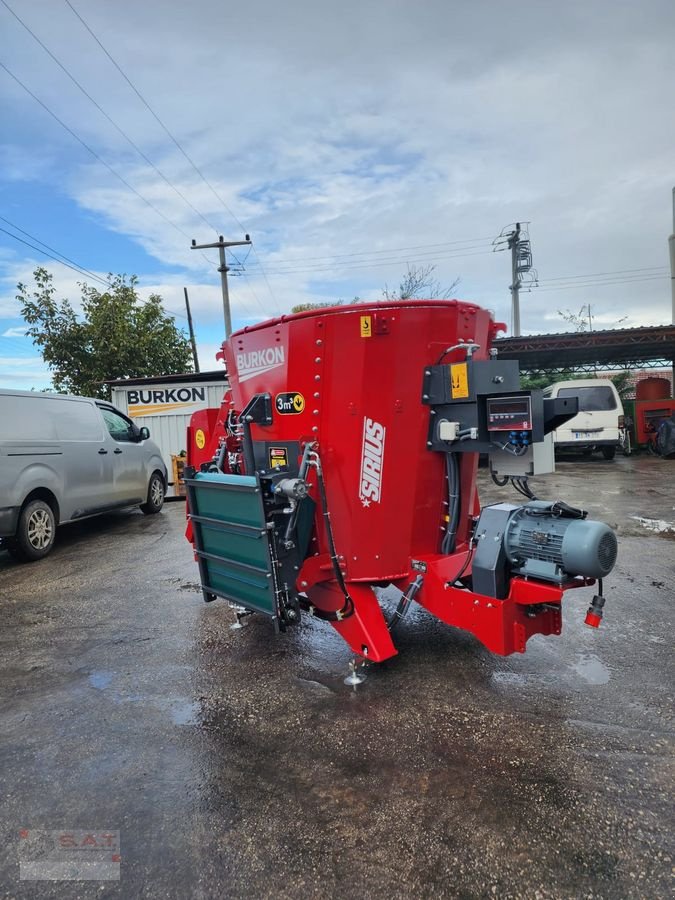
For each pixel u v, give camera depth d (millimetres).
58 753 2719
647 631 3832
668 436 14523
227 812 2262
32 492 6625
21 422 6480
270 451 3418
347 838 2094
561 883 1859
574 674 3266
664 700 2959
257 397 3410
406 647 3721
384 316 3031
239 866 1990
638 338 16172
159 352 18578
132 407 14344
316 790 2369
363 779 2424
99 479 7812
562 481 10945
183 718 2990
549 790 2299
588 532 2695
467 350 3125
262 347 3443
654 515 7520
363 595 3342
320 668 3494
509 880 1880
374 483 3199
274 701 3113
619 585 4777
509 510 3045
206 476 3496
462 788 2334
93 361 17812
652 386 17266
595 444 14000
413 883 1887
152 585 5402
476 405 2990
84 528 8547
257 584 3195
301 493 3008
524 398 2771
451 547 3436
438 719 2855
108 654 3861
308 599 3525
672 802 2207
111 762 2631
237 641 3973
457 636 3869
